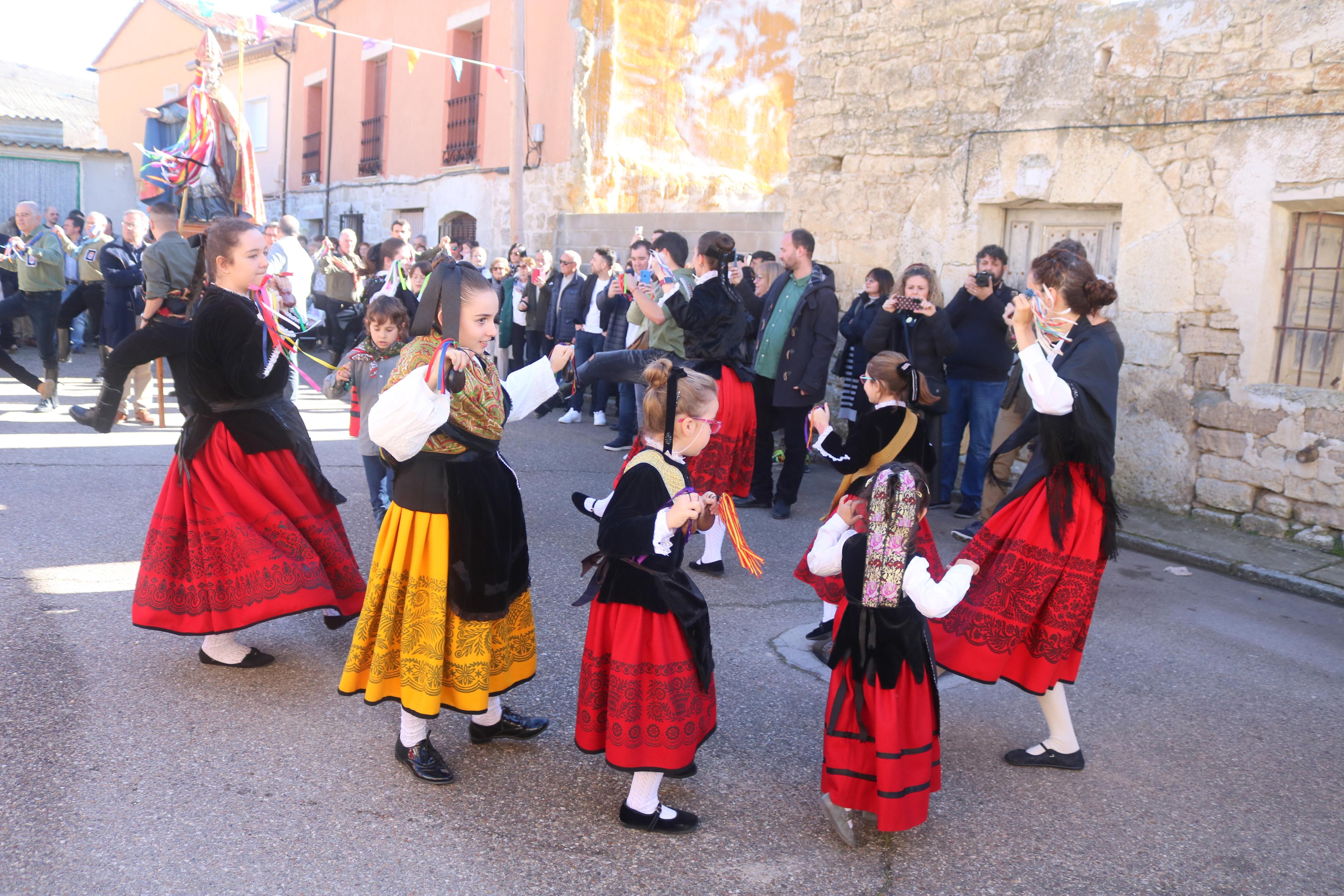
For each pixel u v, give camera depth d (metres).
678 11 13.02
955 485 7.38
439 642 2.95
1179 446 6.54
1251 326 6.19
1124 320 6.77
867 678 2.83
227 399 3.57
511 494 3.10
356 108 17.30
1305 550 5.88
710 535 5.25
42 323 8.70
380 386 5.33
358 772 3.13
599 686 2.91
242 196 9.90
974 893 2.71
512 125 12.78
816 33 8.60
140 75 23.70
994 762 3.47
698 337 5.36
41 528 5.30
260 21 9.77
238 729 3.35
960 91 7.62
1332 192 5.77
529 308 10.28
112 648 3.92
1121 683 4.18
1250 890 2.78
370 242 17.03
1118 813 3.16
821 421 4.00
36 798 2.85
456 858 2.71
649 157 13.19
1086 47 6.84
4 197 17.47
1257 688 4.17
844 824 2.87
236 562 3.56
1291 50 5.91
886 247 8.23
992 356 6.64
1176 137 6.44
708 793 3.16
